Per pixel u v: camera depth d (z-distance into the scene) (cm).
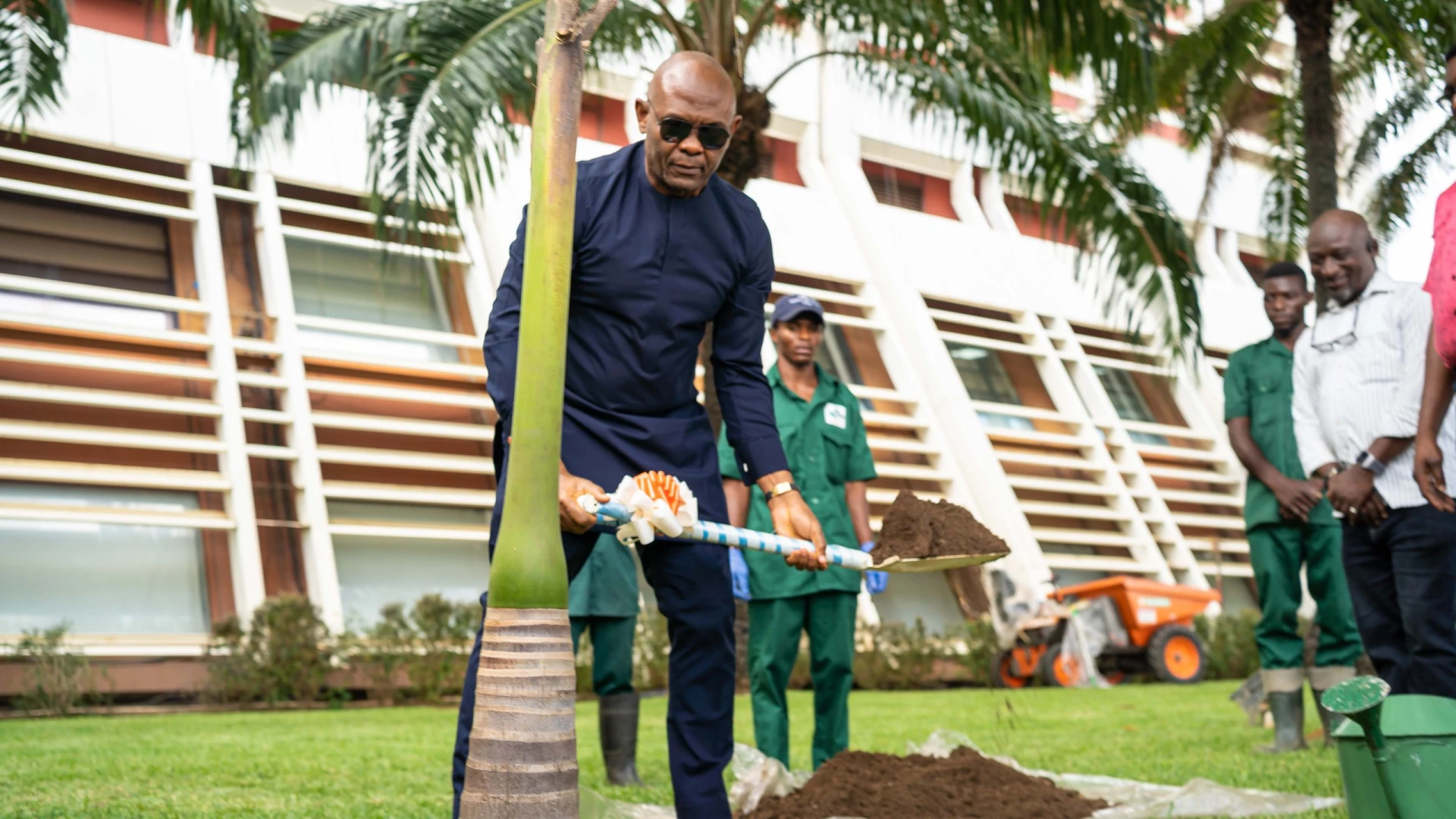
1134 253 799
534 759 181
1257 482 528
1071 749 561
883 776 365
